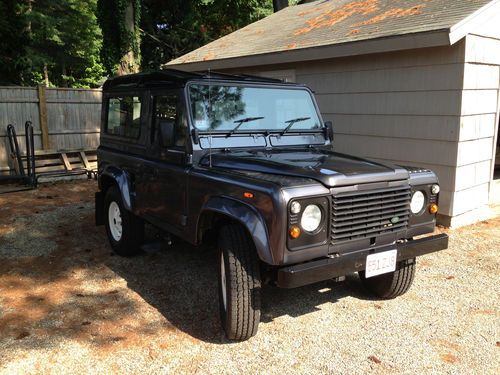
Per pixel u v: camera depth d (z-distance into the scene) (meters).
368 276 3.56
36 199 8.77
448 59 6.43
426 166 6.91
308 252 3.30
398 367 3.39
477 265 5.40
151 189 4.72
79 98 11.38
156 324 3.99
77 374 3.28
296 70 8.75
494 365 3.43
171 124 4.07
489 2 6.43
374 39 6.88
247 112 4.46
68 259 5.58
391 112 7.26
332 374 3.30
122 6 14.60
